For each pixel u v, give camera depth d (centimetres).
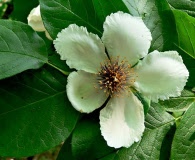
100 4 24
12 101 23
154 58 24
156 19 26
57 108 23
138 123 24
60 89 24
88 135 24
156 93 24
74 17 24
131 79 25
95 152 23
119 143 23
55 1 24
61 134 23
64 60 24
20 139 23
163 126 25
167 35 26
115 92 24
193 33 26
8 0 45
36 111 23
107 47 24
